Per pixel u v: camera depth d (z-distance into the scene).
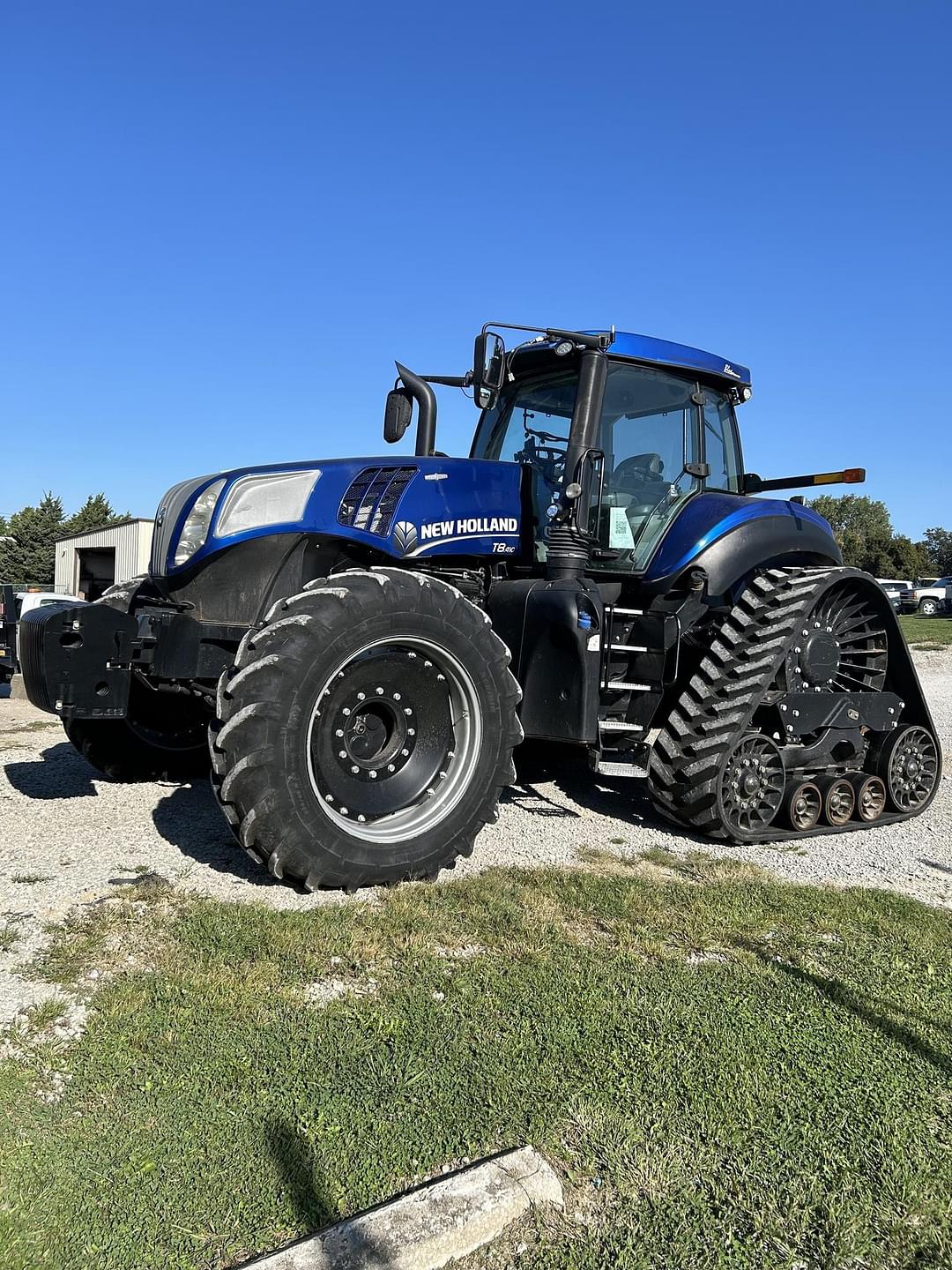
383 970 3.11
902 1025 2.90
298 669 3.63
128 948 3.20
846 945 3.58
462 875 4.19
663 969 3.23
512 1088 2.41
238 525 4.21
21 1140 2.10
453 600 4.08
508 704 4.23
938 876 4.66
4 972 2.99
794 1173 2.16
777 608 5.23
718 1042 2.72
